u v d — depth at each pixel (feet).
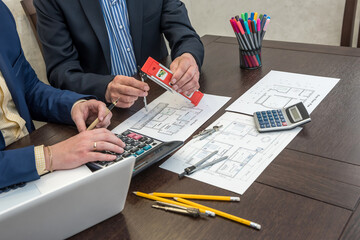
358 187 2.10
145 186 2.37
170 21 4.61
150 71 3.19
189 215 2.08
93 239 2.02
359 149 2.41
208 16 9.18
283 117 2.81
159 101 3.48
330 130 2.64
